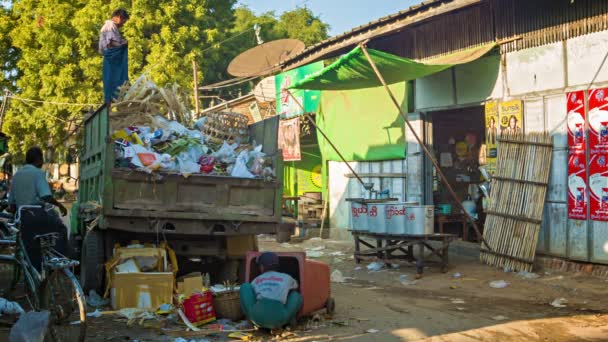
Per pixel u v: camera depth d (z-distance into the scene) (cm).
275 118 914
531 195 1099
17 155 2983
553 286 950
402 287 991
